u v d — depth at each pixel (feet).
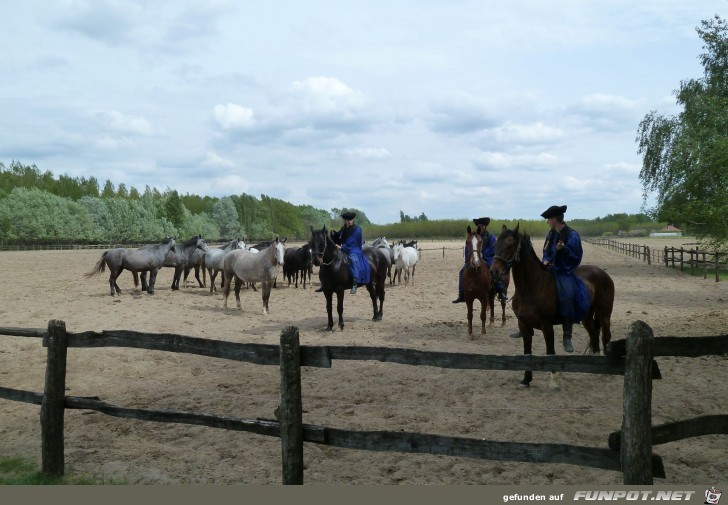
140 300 59.72
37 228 303.89
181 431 20.95
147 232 360.28
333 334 39.58
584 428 20.22
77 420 22.21
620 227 409.49
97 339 16.63
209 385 27.27
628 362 11.68
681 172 81.10
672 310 48.73
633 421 11.57
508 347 34.22
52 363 16.55
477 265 36.04
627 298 57.57
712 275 82.02
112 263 63.52
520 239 24.16
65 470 17.13
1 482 16.16
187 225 387.96
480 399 24.07
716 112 75.97
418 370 29.32
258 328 42.93
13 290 70.28
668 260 98.58
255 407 23.57
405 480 16.30
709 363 29.68
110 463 17.74
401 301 58.75
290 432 13.94
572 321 24.59
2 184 417.69
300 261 71.87
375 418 21.74
